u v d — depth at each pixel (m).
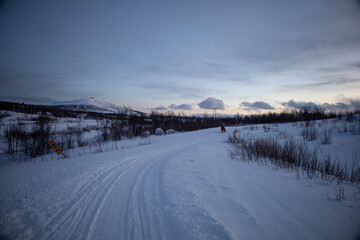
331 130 14.85
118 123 20.58
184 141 14.43
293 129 18.34
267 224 2.52
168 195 3.62
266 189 3.90
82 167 5.59
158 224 2.63
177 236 2.32
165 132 25.02
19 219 2.70
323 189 3.90
